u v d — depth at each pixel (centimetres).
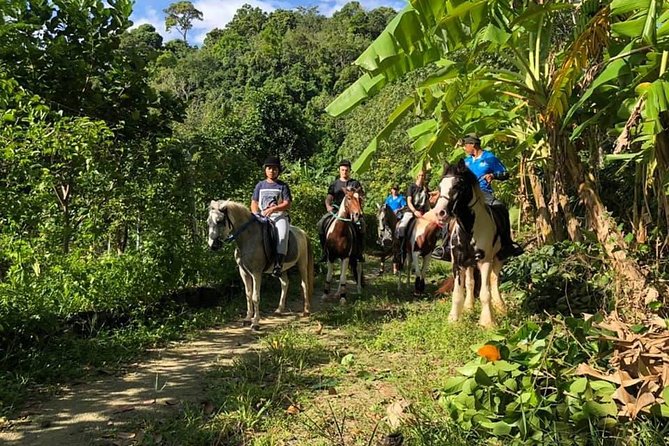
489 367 373
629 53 534
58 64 730
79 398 489
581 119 682
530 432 332
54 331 604
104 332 648
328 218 997
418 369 516
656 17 532
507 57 724
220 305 870
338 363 559
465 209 629
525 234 1060
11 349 557
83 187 756
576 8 696
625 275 604
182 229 866
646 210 651
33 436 412
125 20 795
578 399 335
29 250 580
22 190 586
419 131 840
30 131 549
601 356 371
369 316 780
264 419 417
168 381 533
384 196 2256
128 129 812
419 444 348
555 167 711
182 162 862
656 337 370
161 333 686
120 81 814
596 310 631
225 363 586
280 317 830
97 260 761
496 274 711
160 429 411
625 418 324
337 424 381
